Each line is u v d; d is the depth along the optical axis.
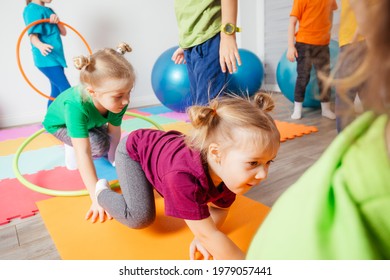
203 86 1.37
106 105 1.21
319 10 2.25
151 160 0.91
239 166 0.69
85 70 1.18
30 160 1.79
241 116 0.69
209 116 0.73
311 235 0.27
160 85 2.70
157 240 0.97
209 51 1.35
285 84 2.82
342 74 0.29
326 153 0.31
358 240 0.26
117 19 3.09
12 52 2.71
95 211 1.13
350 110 0.30
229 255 0.77
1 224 1.12
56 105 1.48
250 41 3.85
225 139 0.70
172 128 2.33
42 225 1.11
